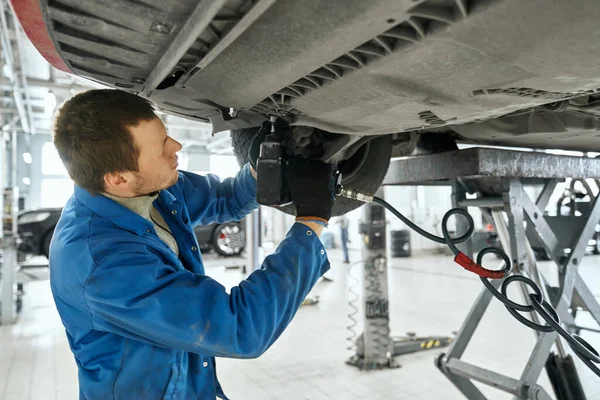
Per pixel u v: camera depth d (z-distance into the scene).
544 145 1.61
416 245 9.32
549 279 5.13
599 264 6.80
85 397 0.77
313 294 5.08
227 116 0.94
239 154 1.21
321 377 2.56
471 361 2.73
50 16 0.55
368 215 2.71
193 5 0.52
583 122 1.25
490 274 0.88
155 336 0.66
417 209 9.58
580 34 0.47
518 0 0.43
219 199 1.13
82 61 0.70
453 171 1.25
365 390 2.37
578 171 1.40
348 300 4.71
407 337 3.12
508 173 1.21
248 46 0.60
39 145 10.00
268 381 2.52
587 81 0.60
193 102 0.90
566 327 1.38
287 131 0.92
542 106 0.88
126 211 0.74
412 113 0.78
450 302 4.49
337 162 1.29
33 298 5.02
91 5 0.53
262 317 0.68
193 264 0.89
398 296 4.84
